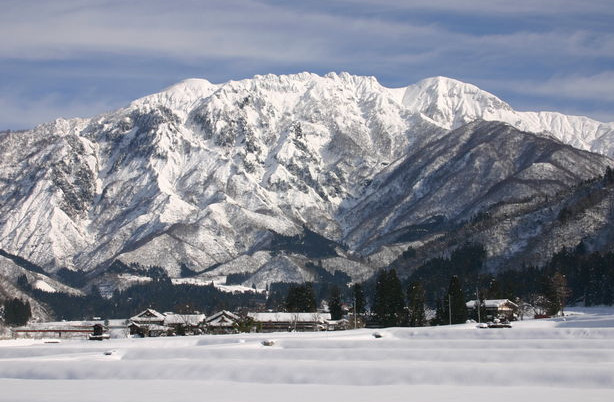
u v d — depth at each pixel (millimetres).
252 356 107312
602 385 76562
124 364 93625
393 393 72875
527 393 72250
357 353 103375
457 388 75812
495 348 111500
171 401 69500
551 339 124375
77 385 81312
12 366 95812
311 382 82812
